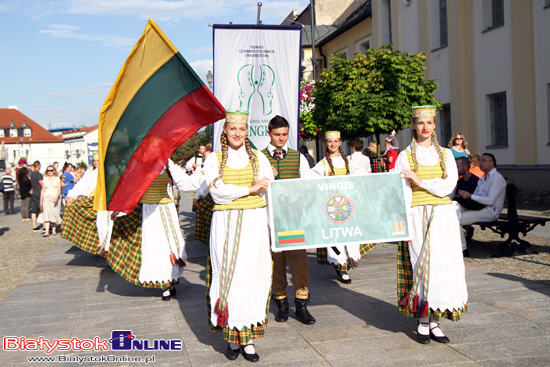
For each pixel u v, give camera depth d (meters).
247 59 6.90
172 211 5.89
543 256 7.00
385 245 8.88
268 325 4.72
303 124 13.11
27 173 17.31
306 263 4.72
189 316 5.15
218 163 3.98
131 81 5.07
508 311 4.70
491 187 7.30
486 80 15.12
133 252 5.88
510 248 7.28
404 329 4.43
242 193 3.90
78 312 5.48
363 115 10.95
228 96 6.91
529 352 3.75
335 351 3.98
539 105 13.28
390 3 20.39
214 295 3.94
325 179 4.07
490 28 14.77
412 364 3.65
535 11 13.19
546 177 13.13
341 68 11.38
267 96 6.96
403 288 4.25
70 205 7.90
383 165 9.77
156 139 5.18
